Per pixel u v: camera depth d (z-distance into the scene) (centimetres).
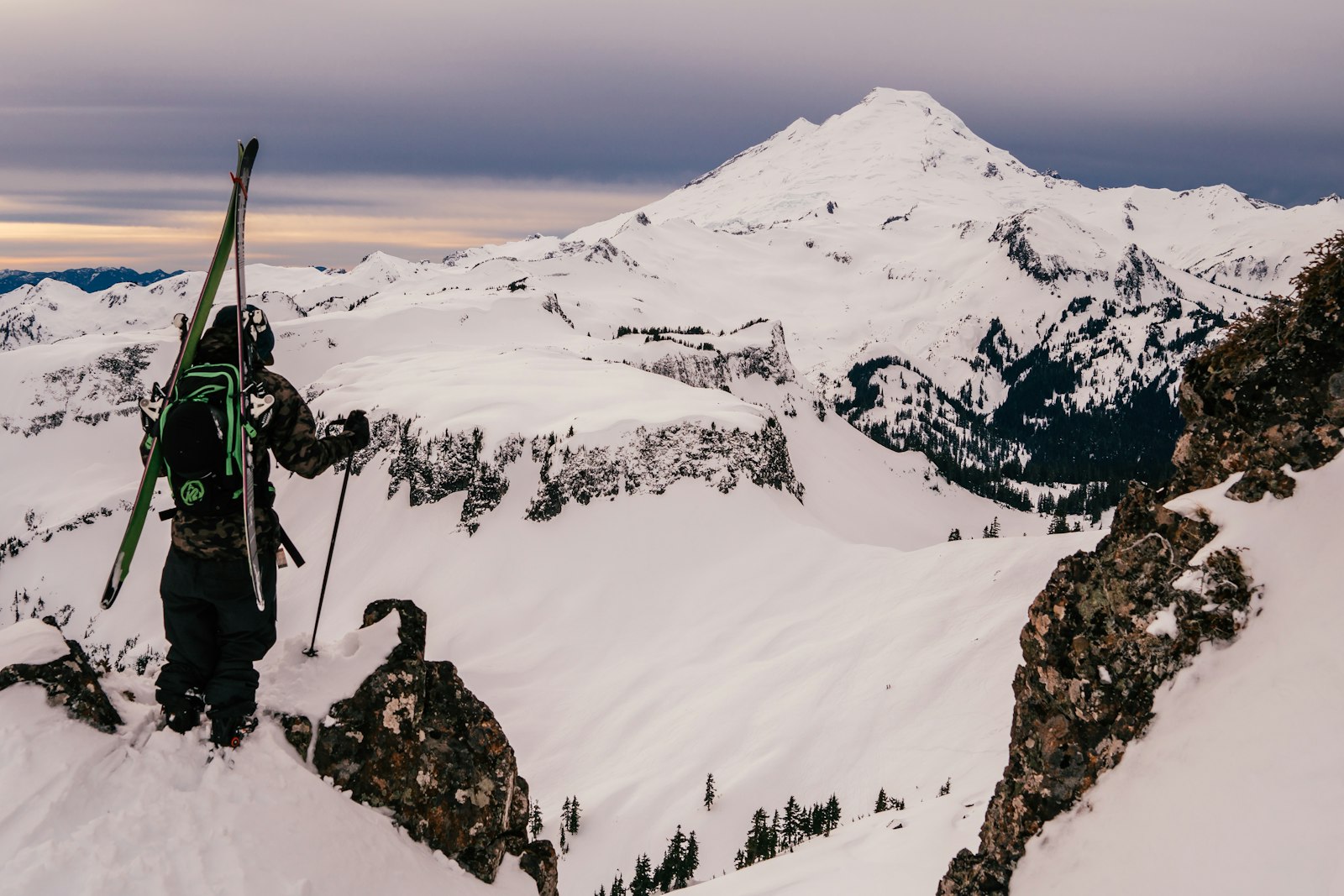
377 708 726
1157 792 937
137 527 587
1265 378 1048
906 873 3281
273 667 728
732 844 10125
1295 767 818
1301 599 916
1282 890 757
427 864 708
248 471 576
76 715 593
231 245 570
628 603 17225
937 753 10806
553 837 10706
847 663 13138
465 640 16712
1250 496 1025
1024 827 1101
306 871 591
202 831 567
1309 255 1052
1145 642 1020
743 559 17825
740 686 13312
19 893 494
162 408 579
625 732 13075
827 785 10825
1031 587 13688
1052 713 1116
